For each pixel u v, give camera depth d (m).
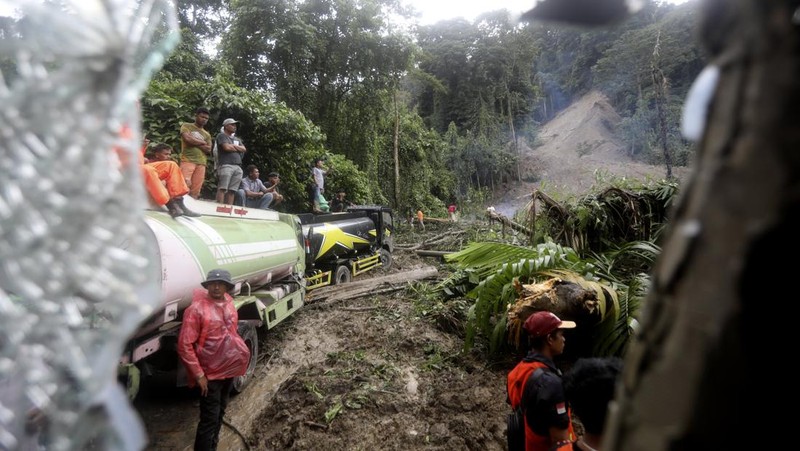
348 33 16.39
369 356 5.45
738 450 0.29
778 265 0.26
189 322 3.25
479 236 12.59
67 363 0.41
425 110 48.56
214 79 9.32
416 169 23.42
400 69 18.19
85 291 0.40
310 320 6.84
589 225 6.42
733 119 0.28
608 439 0.39
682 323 0.32
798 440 0.28
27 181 0.39
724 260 0.28
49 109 0.37
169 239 3.55
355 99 17.61
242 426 4.03
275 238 5.92
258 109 9.50
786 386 0.28
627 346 4.25
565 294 4.08
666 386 0.33
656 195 6.48
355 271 9.98
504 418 4.07
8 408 0.41
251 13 13.89
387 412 4.18
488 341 5.54
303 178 11.73
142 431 0.43
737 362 0.28
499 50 41.78
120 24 0.38
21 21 0.37
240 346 3.44
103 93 0.38
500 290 5.11
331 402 4.29
